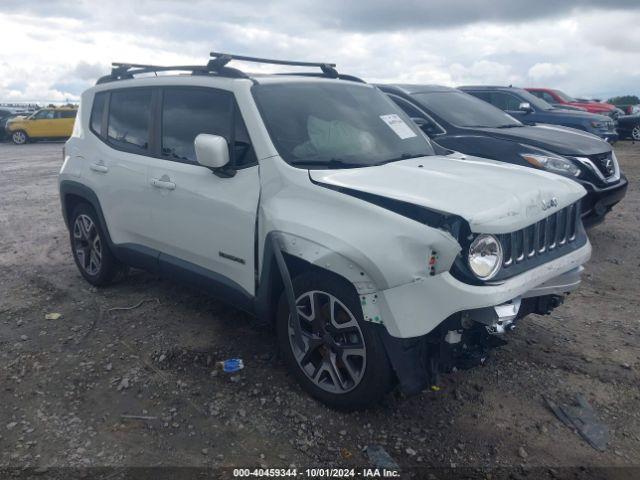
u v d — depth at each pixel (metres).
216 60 4.09
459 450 3.07
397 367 3.01
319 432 3.20
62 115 25.59
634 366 3.89
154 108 4.50
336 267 3.09
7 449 3.06
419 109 7.34
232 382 3.70
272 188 3.52
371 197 3.08
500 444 3.12
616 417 3.35
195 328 4.48
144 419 3.32
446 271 2.87
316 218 3.21
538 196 3.22
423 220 2.90
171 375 3.80
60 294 5.25
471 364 3.12
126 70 5.09
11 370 3.86
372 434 3.19
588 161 6.24
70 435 3.18
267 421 3.30
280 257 3.34
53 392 3.61
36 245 7.06
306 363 3.48
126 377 3.77
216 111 3.98
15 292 5.35
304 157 3.59
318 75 4.78
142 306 4.93
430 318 2.88
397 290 2.92
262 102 3.81
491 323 2.94
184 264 4.26
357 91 4.49
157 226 4.37
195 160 4.09
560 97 17.09
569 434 3.20
